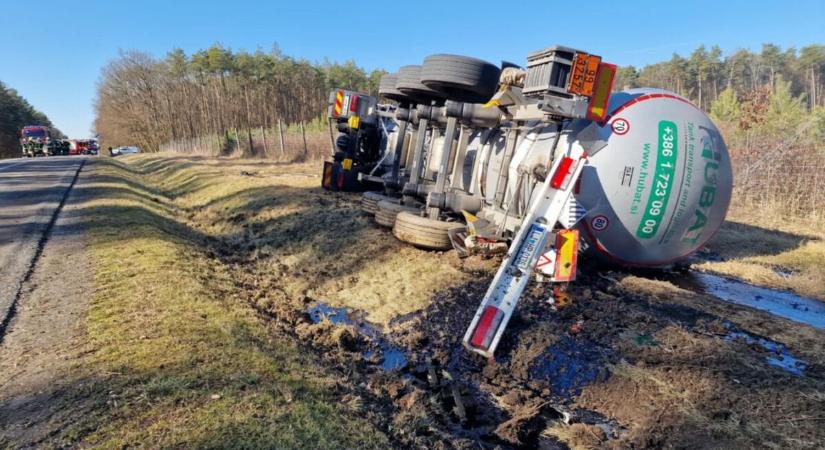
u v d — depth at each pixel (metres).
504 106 6.54
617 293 5.66
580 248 6.04
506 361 4.61
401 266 7.12
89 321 4.56
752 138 15.62
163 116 66.50
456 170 7.80
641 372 4.12
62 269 6.25
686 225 5.85
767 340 4.68
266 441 2.91
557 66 4.99
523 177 6.08
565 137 5.55
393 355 5.00
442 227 7.32
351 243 8.32
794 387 3.77
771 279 7.28
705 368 4.05
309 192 13.12
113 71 67.19
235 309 5.41
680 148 5.57
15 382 3.45
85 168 22.16
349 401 3.76
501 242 6.61
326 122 34.84
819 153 12.91
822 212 11.56
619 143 5.50
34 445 2.76
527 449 3.57
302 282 7.13
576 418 3.88
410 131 10.41
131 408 3.13
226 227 11.07
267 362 4.01
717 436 3.37
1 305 4.96
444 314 5.54
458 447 3.50
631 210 5.61
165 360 3.80
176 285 5.75
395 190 10.27
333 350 5.02
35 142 42.03
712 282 6.98
